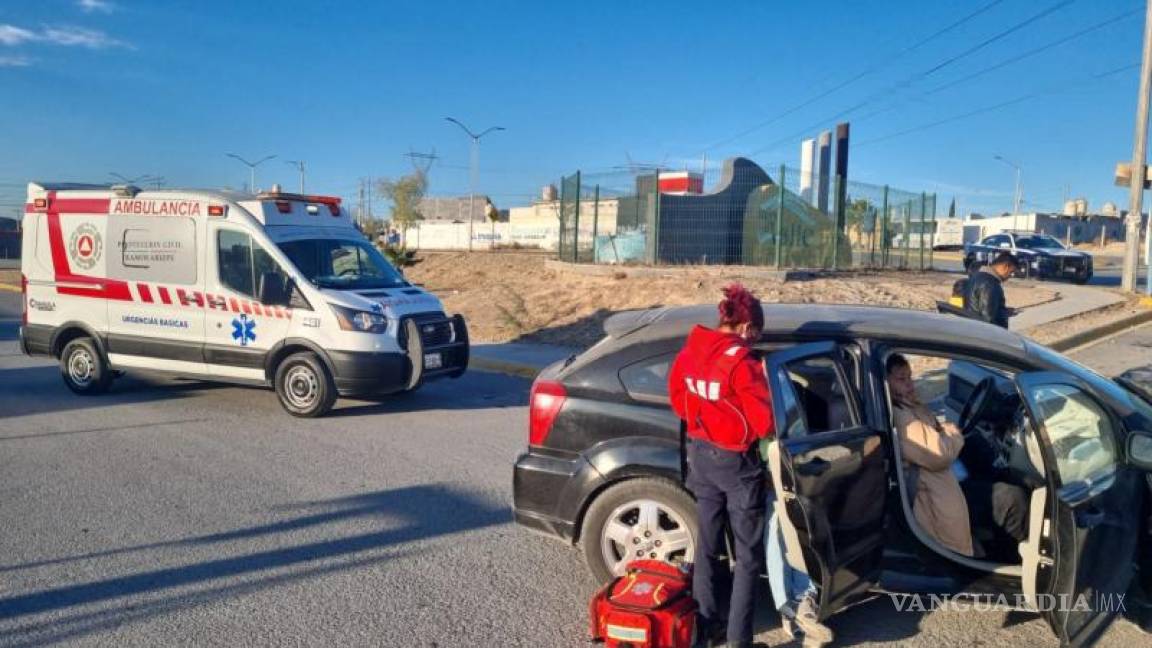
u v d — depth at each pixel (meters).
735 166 20.97
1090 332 14.28
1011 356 4.27
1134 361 12.16
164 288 9.79
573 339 14.67
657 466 4.41
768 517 4.14
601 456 4.54
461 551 5.42
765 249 20.25
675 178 27.39
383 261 10.43
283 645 4.17
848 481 3.85
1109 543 3.83
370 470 7.24
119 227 10.03
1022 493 4.26
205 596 4.72
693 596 4.08
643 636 3.93
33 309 10.62
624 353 4.69
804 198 20.80
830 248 22.02
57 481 6.84
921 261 26.91
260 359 9.31
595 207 21.11
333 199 10.52
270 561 5.23
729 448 3.86
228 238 9.51
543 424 4.77
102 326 10.18
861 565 3.94
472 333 15.68
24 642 4.17
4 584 4.86
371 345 8.97
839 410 4.21
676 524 4.50
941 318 4.71
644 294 16.88
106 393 10.55
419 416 9.45
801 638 4.18
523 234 52.44
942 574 4.19
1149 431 4.06
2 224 59.78
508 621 4.45
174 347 9.73
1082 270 27.33
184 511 6.14
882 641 4.23
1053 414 3.97
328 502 6.38
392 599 4.70
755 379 3.78
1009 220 74.25
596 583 4.93
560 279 19.69
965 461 4.89
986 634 4.30
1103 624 3.80
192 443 8.12
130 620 4.42
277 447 8.00
